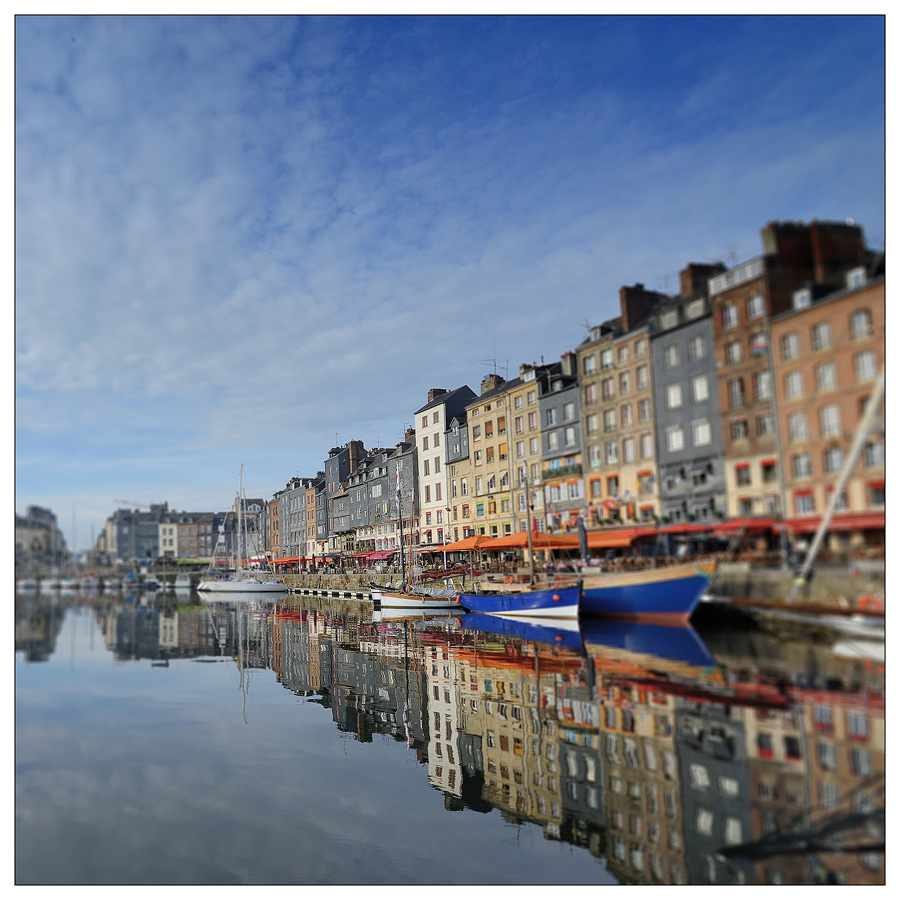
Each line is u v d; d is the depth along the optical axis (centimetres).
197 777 1570
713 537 2933
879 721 1526
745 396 2681
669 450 3266
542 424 4941
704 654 2350
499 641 3325
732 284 2720
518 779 1454
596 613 3381
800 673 1988
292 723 2033
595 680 2173
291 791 1470
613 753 1505
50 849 1212
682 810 1209
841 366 2184
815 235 2273
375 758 1683
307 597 8538
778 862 1048
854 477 2125
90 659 3356
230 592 9962
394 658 3089
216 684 2662
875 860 1027
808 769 1302
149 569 14812
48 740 1867
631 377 3697
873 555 2058
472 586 4875
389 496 8225
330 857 1151
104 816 1355
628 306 3794
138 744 1823
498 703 2066
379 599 6000
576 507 4350
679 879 1027
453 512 6538
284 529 13288
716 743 1479
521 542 4388
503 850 1157
